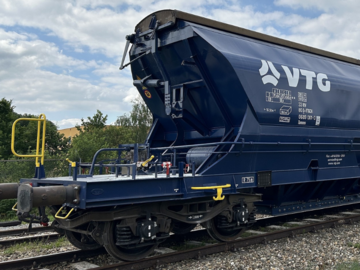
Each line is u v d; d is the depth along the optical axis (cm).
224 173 699
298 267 620
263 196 917
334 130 930
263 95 746
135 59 807
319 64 954
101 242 616
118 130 2697
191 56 732
